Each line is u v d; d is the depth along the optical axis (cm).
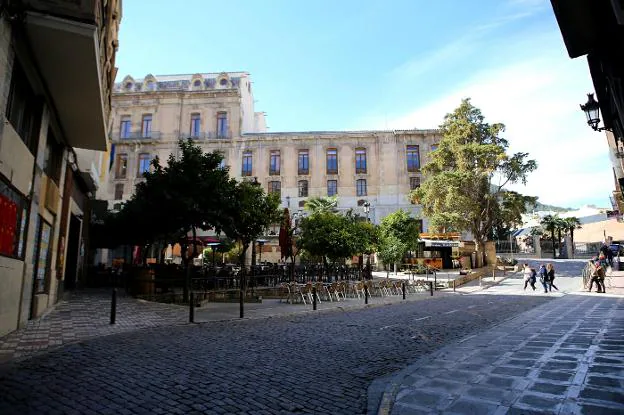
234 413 443
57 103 1135
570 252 5384
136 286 1717
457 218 3419
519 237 7212
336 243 2208
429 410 457
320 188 4997
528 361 661
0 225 804
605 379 543
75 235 2041
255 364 661
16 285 912
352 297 1959
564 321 1126
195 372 600
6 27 748
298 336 942
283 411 453
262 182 4981
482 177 3453
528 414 433
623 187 1573
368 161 5088
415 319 1246
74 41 841
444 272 3569
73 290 2014
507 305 1652
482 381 559
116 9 1149
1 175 779
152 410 446
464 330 1035
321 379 584
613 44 610
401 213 3183
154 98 5078
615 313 1238
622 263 3000
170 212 1594
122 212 2295
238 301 1673
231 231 1709
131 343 813
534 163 3469
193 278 1678
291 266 2270
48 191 1214
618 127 940
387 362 698
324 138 5100
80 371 593
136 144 4997
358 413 455
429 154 3981
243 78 5353
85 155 1805
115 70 1349
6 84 766
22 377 559
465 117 3741
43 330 927
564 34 614
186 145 1675
